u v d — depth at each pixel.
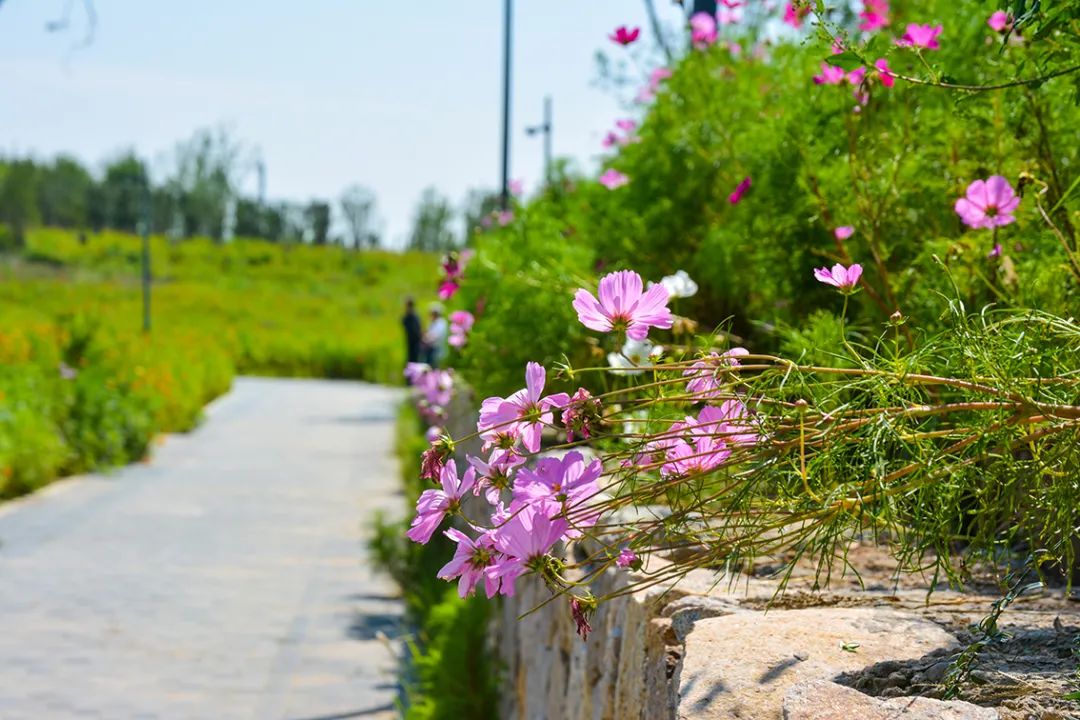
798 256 3.29
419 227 96.56
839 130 3.18
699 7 4.84
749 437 1.55
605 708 2.44
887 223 3.08
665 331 3.25
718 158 4.23
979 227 2.59
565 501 1.50
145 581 7.96
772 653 1.67
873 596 2.03
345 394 27.58
